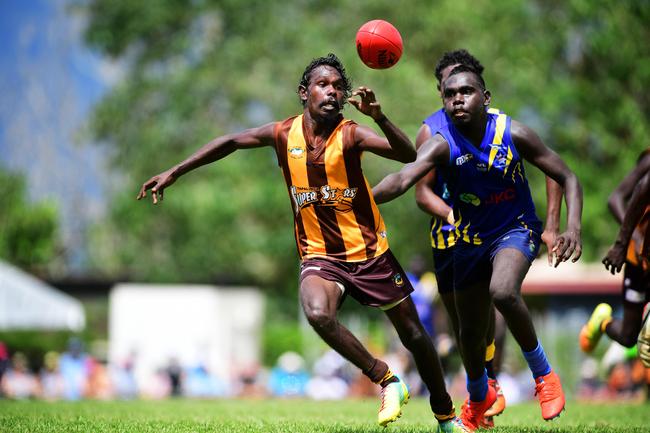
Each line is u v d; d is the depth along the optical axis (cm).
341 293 2080
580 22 10256
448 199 2498
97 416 2806
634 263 2673
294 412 3253
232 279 11638
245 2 12706
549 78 10606
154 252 14725
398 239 11231
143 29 13512
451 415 2223
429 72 11638
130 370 8125
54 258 17562
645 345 2583
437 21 11188
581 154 10875
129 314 10369
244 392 9375
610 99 10456
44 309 8894
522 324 2116
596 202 10106
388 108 10656
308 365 13638
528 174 10262
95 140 14262
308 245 2139
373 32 2198
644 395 4988
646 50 10150
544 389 2203
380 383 2075
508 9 10700
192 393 8588
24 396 7306
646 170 2703
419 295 4641
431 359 2159
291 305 18625
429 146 2252
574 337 8006
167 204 12725
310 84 2102
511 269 2127
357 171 2097
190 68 13112
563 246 2158
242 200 12088
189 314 10475
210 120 13175
